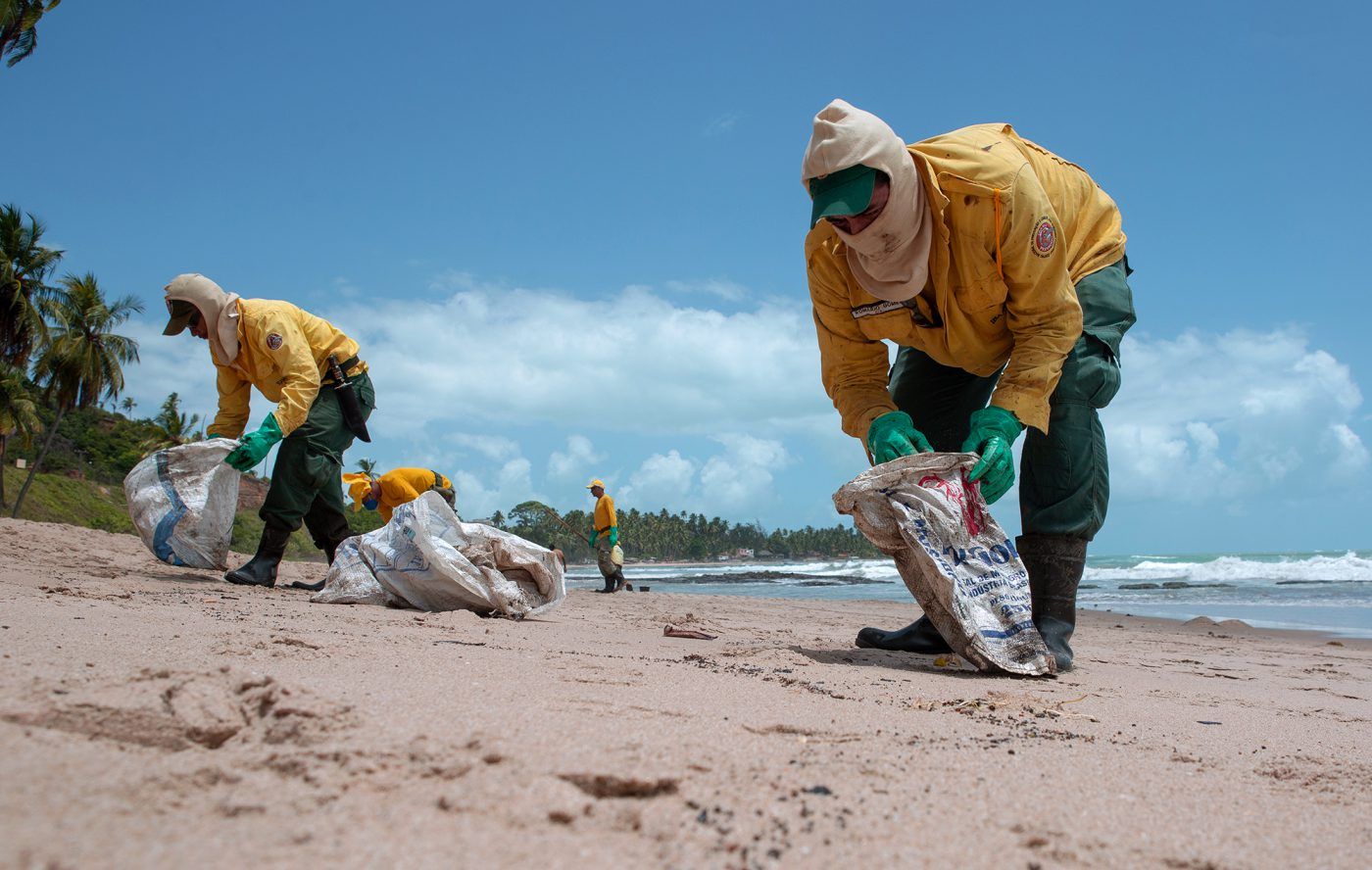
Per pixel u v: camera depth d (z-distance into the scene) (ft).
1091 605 44.70
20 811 3.57
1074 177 13.08
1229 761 6.75
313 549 157.89
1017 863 4.15
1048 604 12.79
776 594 54.39
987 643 11.17
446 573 15.85
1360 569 85.87
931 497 11.43
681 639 14.79
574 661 9.49
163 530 19.75
